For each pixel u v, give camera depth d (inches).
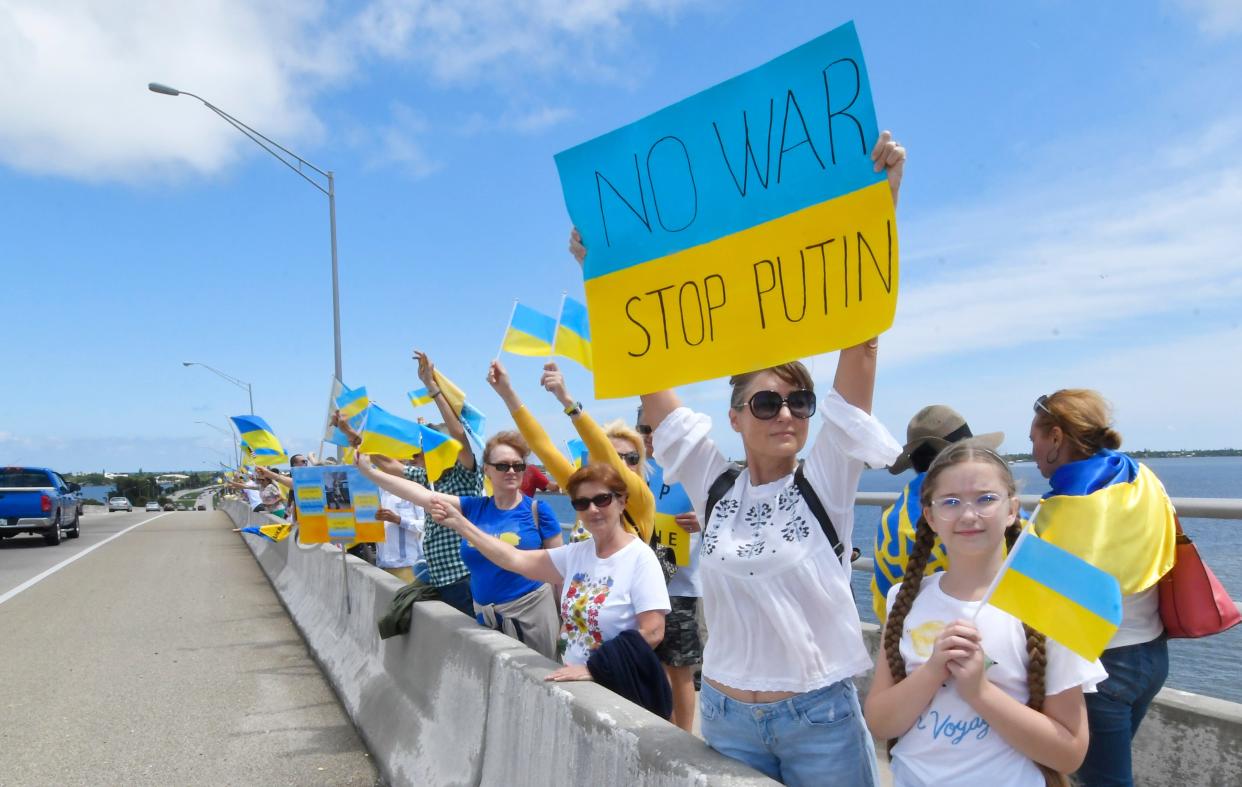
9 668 299.6
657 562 142.7
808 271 94.9
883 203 89.6
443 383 220.4
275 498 719.7
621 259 111.4
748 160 100.3
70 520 960.3
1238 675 139.3
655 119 107.8
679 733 98.3
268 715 238.4
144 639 350.3
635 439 178.7
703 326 103.3
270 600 456.8
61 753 209.2
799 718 88.2
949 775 77.7
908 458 118.3
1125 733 100.8
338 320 686.5
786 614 88.1
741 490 97.1
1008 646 78.5
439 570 201.2
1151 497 99.2
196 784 187.9
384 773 186.4
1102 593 72.2
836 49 93.2
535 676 127.4
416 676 187.2
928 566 109.5
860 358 91.3
